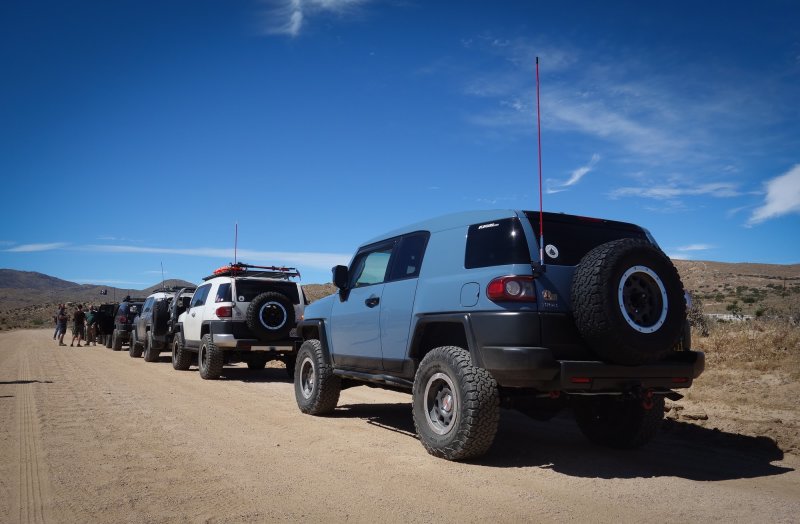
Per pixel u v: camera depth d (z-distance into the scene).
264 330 11.54
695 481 4.77
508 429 7.03
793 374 8.39
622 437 5.83
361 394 10.09
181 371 14.09
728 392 8.13
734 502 4.21
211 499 4.13
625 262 4.68
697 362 5.13
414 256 6.12
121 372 13.61
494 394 4.94
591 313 4.61
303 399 7.94
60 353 20.94
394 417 7.61
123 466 5.01
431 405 5.45
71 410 7.97
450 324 5.66
